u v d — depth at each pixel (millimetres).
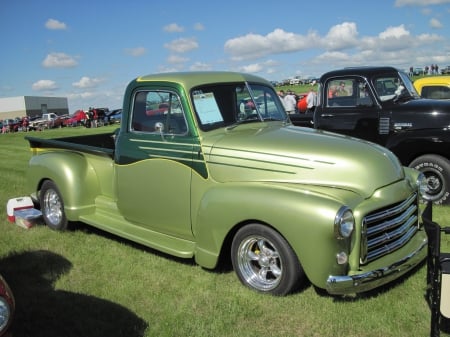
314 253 3475
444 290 2949
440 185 6469
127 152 4910
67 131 30766
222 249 4109
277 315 3650
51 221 6062
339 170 3840
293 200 3586
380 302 3785
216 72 4902
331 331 3426
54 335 3539
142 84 4758
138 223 5047
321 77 7621
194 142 4355
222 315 3680
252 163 4082
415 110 6684
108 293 4168
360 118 7180
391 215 3785
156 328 3561
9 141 22047
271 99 5188
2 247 5426
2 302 2680
